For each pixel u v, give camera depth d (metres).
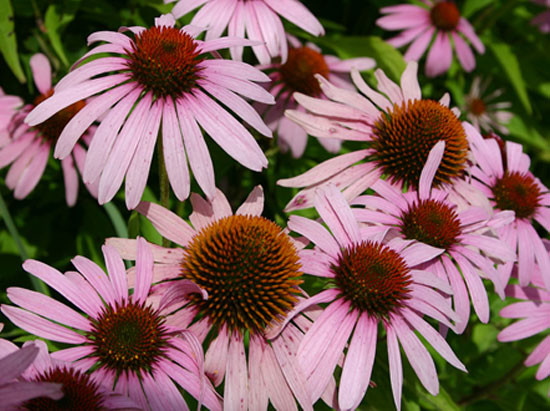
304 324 0.43
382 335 0.48
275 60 0.56
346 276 0.43
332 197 0.45
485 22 0.77
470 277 0.46
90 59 0.52
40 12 0.55
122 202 0.55
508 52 0.72
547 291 0.49
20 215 0.55
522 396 0.55
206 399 0.41
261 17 0.50
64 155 0.43
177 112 0.44
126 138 0.43
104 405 0.39
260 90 0.45
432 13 0.67
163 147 0.43
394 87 0.51
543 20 0.76
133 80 0.44
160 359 0.41
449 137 0.48
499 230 0.50
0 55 0.55
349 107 0.49
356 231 0.45
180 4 0.49
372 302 0.43
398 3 0.70
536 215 0.51
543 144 0.76
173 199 0.54
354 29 0.73
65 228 0.56
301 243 0.45
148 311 0.42
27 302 0.41
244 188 0.58
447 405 0.46
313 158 0.58
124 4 0.56
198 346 0.40
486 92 0.78
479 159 0.51
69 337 0.41
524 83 0.77
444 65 0.65
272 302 0.42
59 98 0.43
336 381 0.43
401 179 0.49
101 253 0.54
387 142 0.49
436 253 0.45
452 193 0.49
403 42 0.65
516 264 0.50
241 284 0.42
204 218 0.45
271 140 0.56
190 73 0.45
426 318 0.48
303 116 0.49
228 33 0.49
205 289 0.42
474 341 0.55
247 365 0.43
